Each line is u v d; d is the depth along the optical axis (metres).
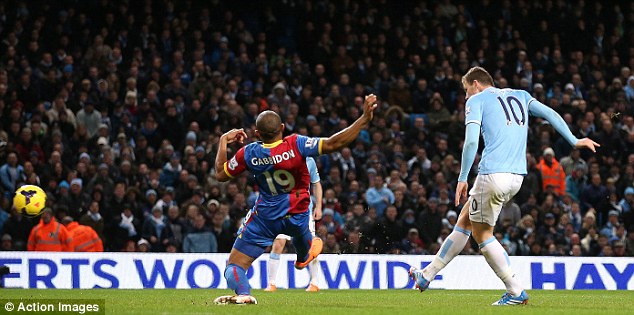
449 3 67.00
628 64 66.44
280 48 59.72
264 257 36.94
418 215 46.12
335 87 55.84
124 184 45.03
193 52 57.16
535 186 50.56
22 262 35.81
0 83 51.12
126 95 52.84
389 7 66.44
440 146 52.81
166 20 58.06
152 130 51.12
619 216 49.72
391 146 52.47
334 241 41.91
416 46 62.25
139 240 44.34
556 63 63.25
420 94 58.47
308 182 20.27
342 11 64.50
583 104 57.00
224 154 20.25
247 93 55.53
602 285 38.47
